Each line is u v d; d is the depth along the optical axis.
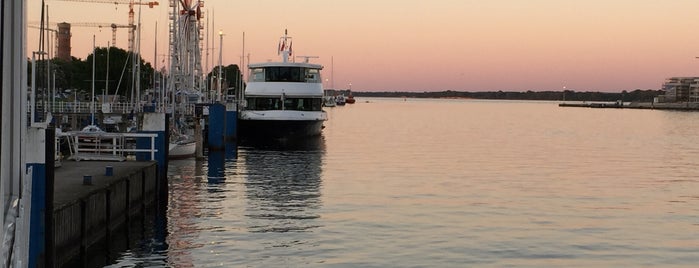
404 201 39.38
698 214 36.56
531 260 26.30
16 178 15.06
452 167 59.12
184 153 59.84
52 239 18.88
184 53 84.69
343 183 47.44
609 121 178.00
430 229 31.36
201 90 101.25
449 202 39.25
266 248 27.62
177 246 27.98
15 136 14.97
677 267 25.75
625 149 84.31
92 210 25.22
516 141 96.38
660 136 113.00
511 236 30.22
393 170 56.16
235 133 72.69
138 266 25.06
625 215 35.94
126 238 29.44
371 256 26.48
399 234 30.25
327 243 28.50
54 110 73.81
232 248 27.64
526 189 45.53
